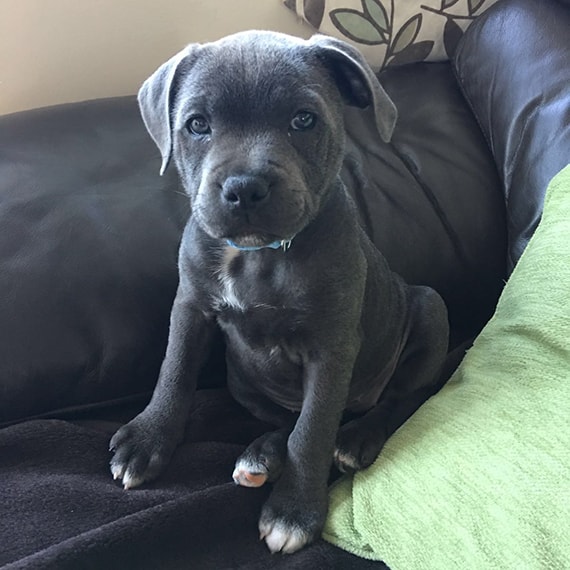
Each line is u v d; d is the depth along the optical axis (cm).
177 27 58
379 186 53
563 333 40
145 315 46
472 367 43
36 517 37
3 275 43
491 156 55
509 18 55
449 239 53
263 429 46
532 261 45
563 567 31
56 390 44
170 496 39
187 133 37
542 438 35
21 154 48
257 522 38
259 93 35
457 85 58
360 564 36
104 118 51
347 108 56
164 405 42
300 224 36
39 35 54
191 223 42
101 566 34
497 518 33
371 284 45
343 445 42
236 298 41
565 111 49
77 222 46
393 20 58
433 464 37
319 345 41
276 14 60
